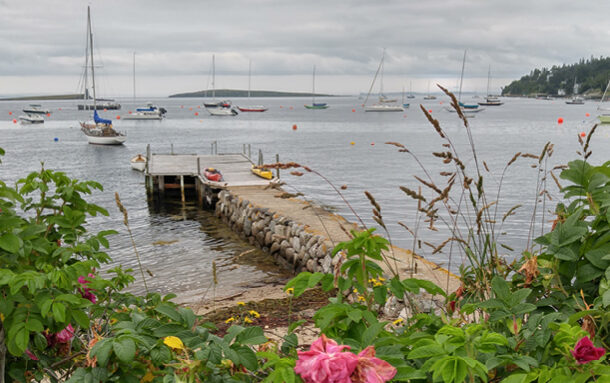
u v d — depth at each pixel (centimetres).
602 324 187
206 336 192
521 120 13038
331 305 196
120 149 6372
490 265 243
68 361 253
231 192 2606
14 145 6812
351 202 2848
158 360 188
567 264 217
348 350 165
